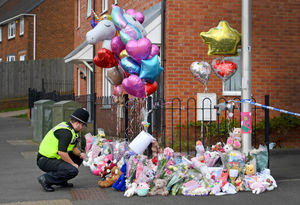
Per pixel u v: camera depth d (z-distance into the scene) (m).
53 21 86.75
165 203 15.05
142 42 17.78
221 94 28.86
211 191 16.44
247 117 17.97
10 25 95.38
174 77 27.89
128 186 16.58
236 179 17.02
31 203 14.97
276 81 29.95
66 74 78.25
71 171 16.95
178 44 28.00
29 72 80.12
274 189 17.23
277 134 29.38
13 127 49.72
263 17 29.70
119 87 22.84
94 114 29.31
